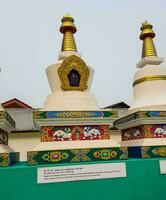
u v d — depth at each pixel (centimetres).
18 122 1160
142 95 770
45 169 498
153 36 856
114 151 580
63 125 592
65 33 754
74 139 589
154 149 632
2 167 498
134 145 686
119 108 1330
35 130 1157
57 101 639
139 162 553
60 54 727
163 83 761
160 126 674
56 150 546
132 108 770
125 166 543
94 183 515
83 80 673
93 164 527
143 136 663
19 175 483
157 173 557
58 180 498
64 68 662
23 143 1134
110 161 552
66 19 754
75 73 671
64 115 588
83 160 554
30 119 1182
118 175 532
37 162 529
